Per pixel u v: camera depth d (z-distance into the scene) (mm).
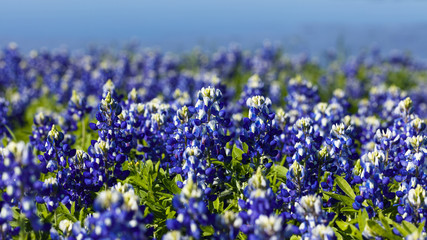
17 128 9539
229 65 16438
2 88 14188
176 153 4699
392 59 19859
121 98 6492
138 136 5379
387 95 9844
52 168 4434
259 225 3182
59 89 12375
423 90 13859
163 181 4441
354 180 4242
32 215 3535
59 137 4613
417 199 3752
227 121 4719
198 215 3328
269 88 12570
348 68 15828
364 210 3932
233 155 4953
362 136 6754
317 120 6145
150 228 3605
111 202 3055
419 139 4582
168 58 17000
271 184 4570
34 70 15906
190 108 4734
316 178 4570
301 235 3787
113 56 20672
